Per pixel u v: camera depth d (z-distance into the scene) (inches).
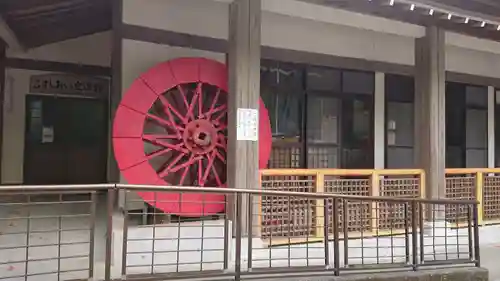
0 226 240.2
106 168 389.7
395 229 268.1
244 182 228.2
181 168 255.9
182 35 291.3
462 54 410.0
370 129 394.3
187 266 192.9
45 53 358.0
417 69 292.5
